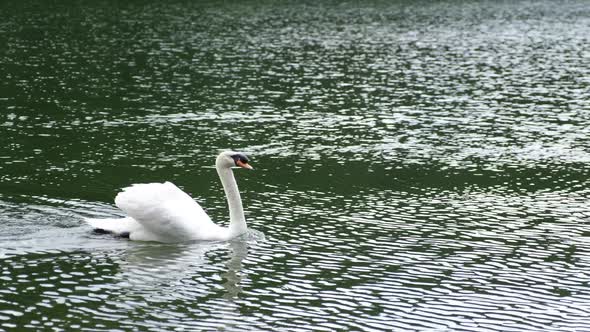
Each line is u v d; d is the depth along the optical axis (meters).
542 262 18.06
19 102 33.00
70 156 25.62
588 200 22.45
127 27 54.16
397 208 21.50
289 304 15.74
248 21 58.72
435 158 26.48
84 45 46.91
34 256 17.56
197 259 17.80
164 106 33.06
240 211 19.25
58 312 15.06
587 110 33.69
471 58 45.84
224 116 31.66
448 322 15.13
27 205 20.69
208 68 41.38
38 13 59.31
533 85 38.62
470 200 22.27
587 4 73.88
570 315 15.51
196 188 22.91
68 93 34.91
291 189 22.97
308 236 19.34
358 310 15.55
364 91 36.91
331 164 25.58
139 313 15.15
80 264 17.28
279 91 36.53
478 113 33.00
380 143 28.23
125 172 24.11
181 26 55.28
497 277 17.23
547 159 26.55
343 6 69.00
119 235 18.92
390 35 53.91
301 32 54.12
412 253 18.44
